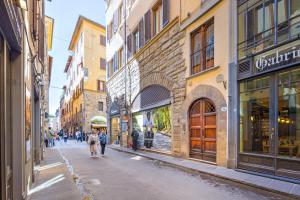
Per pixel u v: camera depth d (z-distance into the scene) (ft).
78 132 129.70
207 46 40.86
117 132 88.74
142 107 65.36
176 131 48.39
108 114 98.27
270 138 29.32
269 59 29.58
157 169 36.96
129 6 76.02
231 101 34.71
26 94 20.63
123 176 31.68
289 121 27.37
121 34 83.87
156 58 57.06
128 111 74.90
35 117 41.37
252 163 31.32
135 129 70.69
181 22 47.11
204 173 32.35
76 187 25.12
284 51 27.84
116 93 88.17
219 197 21.93
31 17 28.07
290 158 26.76
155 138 58.29
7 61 16.34
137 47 70.38
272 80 29.43
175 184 27.02
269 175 28.37
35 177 29.55
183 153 45.93
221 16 37.19
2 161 14.24
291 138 27.07
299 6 26.66
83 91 139.03
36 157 41.24
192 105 44.21
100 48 147.02
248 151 32.37
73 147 84.07
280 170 27.63
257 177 28.32
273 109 29.12
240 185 26.23
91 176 31.76
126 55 77.46
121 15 86.02
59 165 40.63
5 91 14.66
